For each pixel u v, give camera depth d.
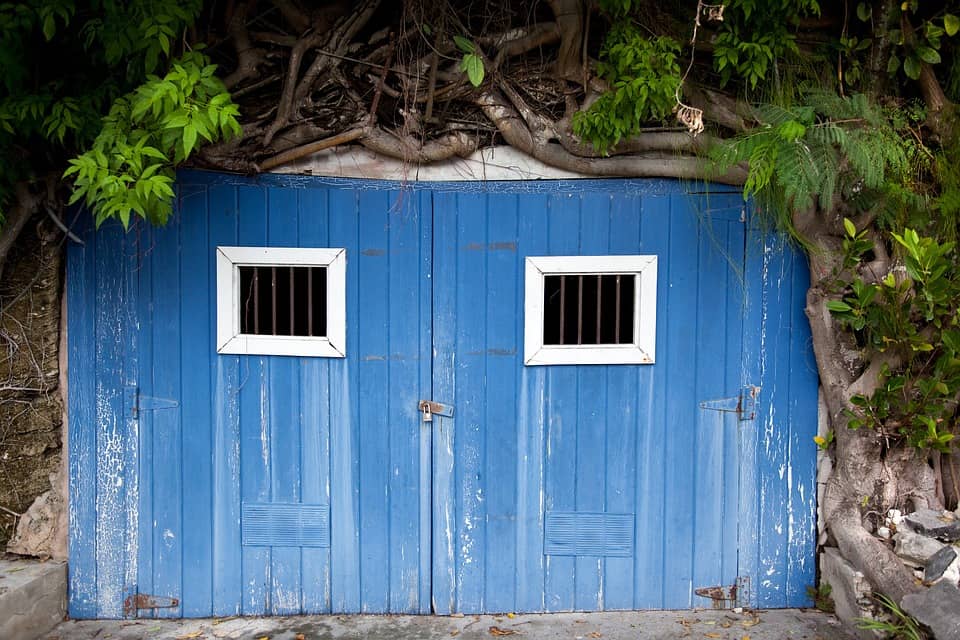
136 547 3.77
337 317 3.69
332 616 3.77
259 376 3.73
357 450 3.74
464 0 3.67
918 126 3.68
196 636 3.60
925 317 3.42
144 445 3.74
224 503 3.76
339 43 3.65
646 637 3.54
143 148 3.04
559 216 3.68
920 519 3.46
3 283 3.65
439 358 3.71
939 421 3.57
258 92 3.72
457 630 3.63
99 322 3.71
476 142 3.65
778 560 3.79
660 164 3.63
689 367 3.73
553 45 3.68
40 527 3.75
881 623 3.24
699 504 3.76
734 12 3.48
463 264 3.69
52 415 3.74
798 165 3.15
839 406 3.65
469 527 3.76
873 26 3.58
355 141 3.65
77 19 3.44
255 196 3.67
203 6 3.55
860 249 3.44
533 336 3.69
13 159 3.45
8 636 3.41
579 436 3.74
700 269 3.70
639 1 3.50
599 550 3.76
